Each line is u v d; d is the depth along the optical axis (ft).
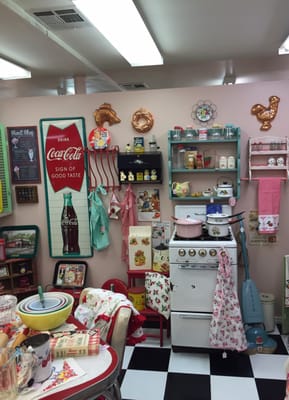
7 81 14.28
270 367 8.23
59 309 5.19
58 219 11.10
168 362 8.56
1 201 10.16
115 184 10.69
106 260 11.13
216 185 10.27
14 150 10.99
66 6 7.70
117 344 5.13
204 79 15.26
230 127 9.58
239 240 10.26
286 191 10.01
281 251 10.26
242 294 9.31
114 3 7.29
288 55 11.91
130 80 15.02
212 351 8.68
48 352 4.02
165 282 9.26
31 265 11.17
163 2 7.77
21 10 7.79
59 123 10.68
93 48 10.62
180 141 9.78
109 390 4.61
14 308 5.51
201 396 7.29
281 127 9.82
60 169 10.85
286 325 9.70
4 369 3.64
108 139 10.39
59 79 14.19
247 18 8.78
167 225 10.59
